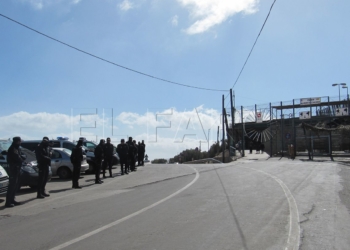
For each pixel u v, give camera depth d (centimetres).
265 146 4128
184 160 4819
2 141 1391
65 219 799
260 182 1374
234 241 597
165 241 601
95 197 1135
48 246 588
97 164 1521
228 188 1230
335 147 3341
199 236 629
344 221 737
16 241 625
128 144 2072
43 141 1166
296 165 2198
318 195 1049
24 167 1232
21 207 983
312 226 697
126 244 587
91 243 598
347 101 3362
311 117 3512
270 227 688
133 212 852
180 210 863
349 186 1232
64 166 1722
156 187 1338
